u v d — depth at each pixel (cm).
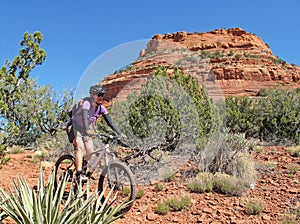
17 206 284
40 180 321
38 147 1089
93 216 290
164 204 435
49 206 280
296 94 1408
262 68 6969
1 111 627
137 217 407
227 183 507
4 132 611
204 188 506
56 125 1344
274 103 1315
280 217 400
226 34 9662
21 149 1067
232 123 1180
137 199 472
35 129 1243
